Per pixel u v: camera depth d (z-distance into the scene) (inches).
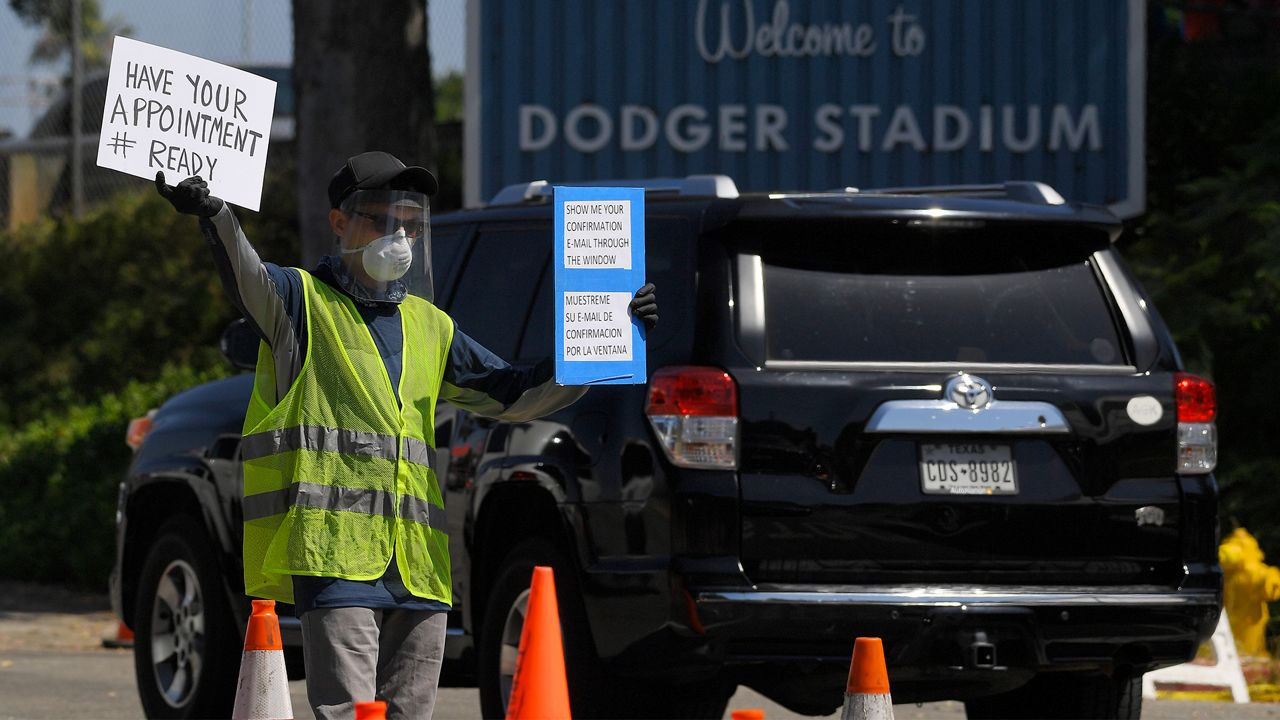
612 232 668.1
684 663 845.8
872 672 627.2
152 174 629.3
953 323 887.1
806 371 858.1
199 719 1113.4
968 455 864.9
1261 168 1839.3
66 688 1347.2
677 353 864.9
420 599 657.6
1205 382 914.7
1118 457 885.8
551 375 687.1
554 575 909.2
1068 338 902.4
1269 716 1183.6
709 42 2176.4
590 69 2175.2
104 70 3043.8
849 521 847.1
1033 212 903.1
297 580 644.7
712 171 2178.9
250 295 636.1
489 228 1032.2
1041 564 870.4
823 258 890.7
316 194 2030.0
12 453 2388.0
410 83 2049.7
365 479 646.5
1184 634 882.8
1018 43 2166.6
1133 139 2123.5
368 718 535.2
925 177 2176.4
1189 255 1870.1
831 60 2176.4
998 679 877.8
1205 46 2330.2
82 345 2787.9
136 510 1186.0
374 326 660.7
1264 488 1765.5
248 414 657.0
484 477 947.3
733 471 841.5
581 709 895.1
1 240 2960.1
